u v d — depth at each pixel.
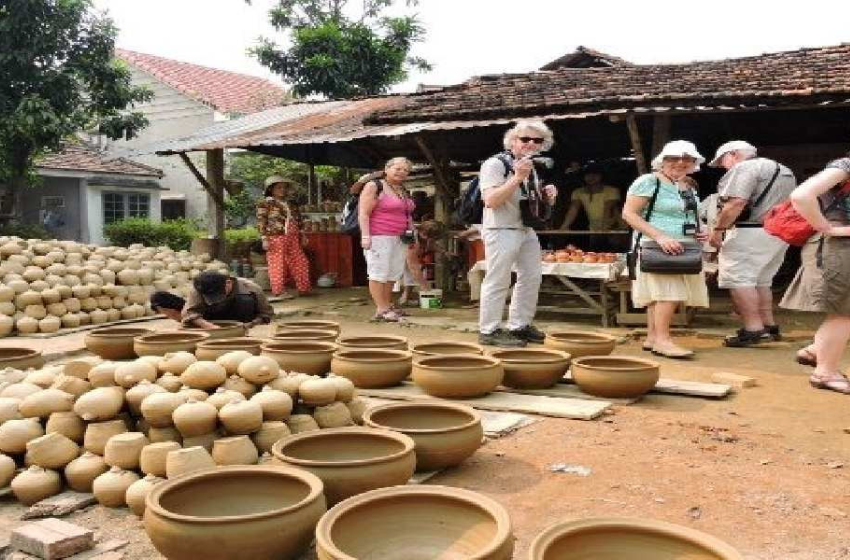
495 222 6.31
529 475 3.43
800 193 4.44
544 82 11.09
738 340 6.81
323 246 12.39
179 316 6.56
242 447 3.13
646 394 4.99
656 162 6.22
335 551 2.00
